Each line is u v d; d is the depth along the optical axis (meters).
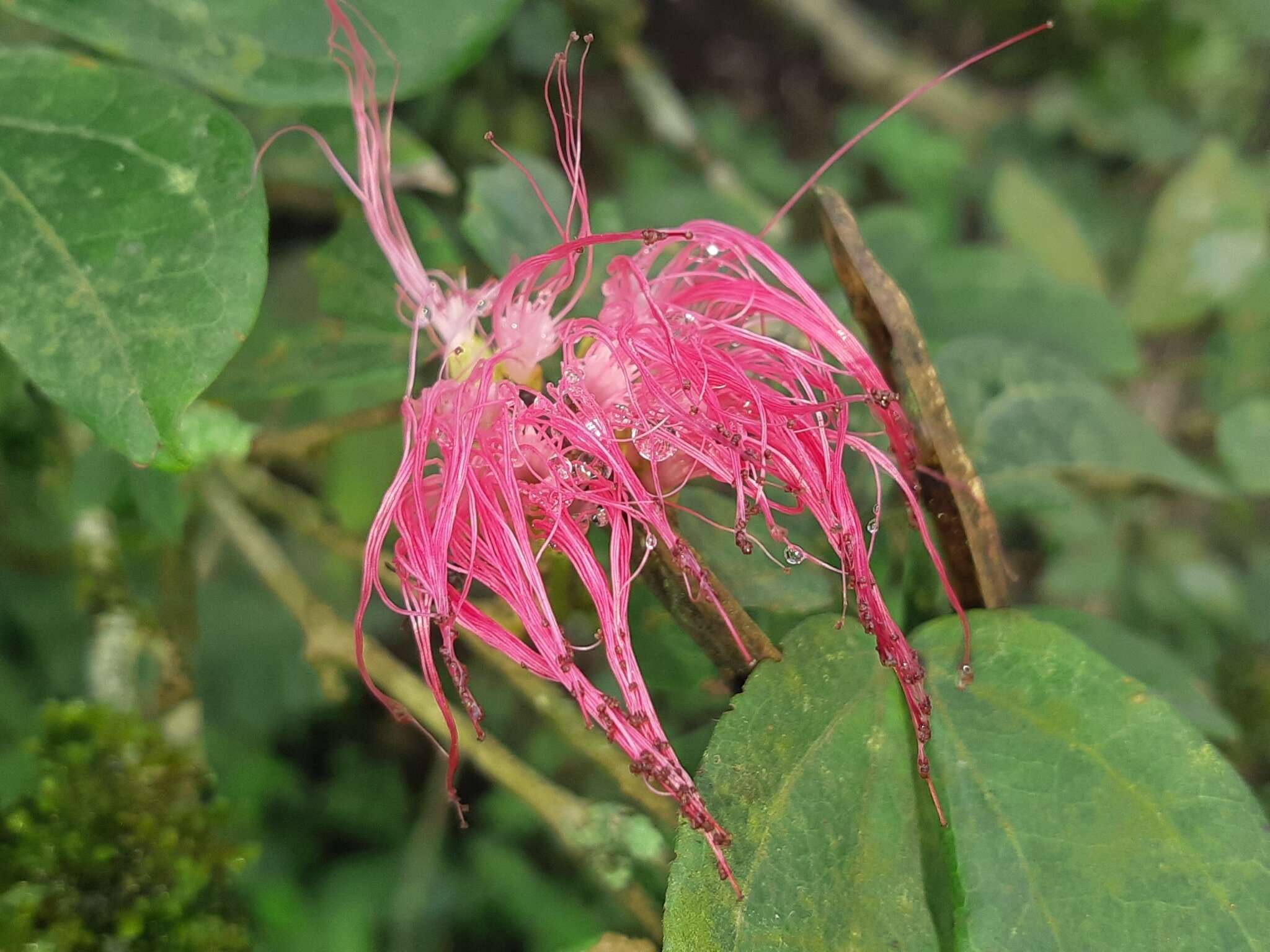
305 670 0.26
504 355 0.10
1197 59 0.29
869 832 0.09
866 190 0.33
